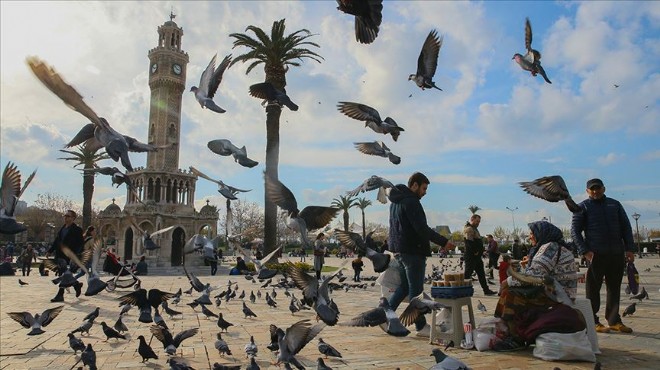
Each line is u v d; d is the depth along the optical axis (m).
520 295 6.34
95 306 12.21
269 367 5.82
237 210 73.06
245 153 5.26
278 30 27.00
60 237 11.23
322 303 4.42
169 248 48.97
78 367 5.84
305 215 4.31
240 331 8.47
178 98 58.84
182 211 51.19
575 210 7.70
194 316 10.40
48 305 12.59
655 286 15.52
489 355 6.07
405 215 7.16
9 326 9.42
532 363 5.64
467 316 9.19
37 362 6.30
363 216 65.00
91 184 39.81
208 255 6.13
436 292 6.89
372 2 3.67
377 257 4.83
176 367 5.30
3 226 4.46
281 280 18.09
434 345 6.83
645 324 8.18
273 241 27.00
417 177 7.54
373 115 5.93
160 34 60.03
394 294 7.62
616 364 5.53
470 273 13.22
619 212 7.70
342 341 7.21
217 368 5.18
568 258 6.35
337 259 54.28
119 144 3.94
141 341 6.20
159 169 51.44
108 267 17.84
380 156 6.46
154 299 6.71
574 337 5.69
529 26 6.35
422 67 5.82
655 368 5.34
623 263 7.59
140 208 48.44
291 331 4.66
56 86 3.16
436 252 68.31
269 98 4.74
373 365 5.73
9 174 4.77
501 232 100.88
